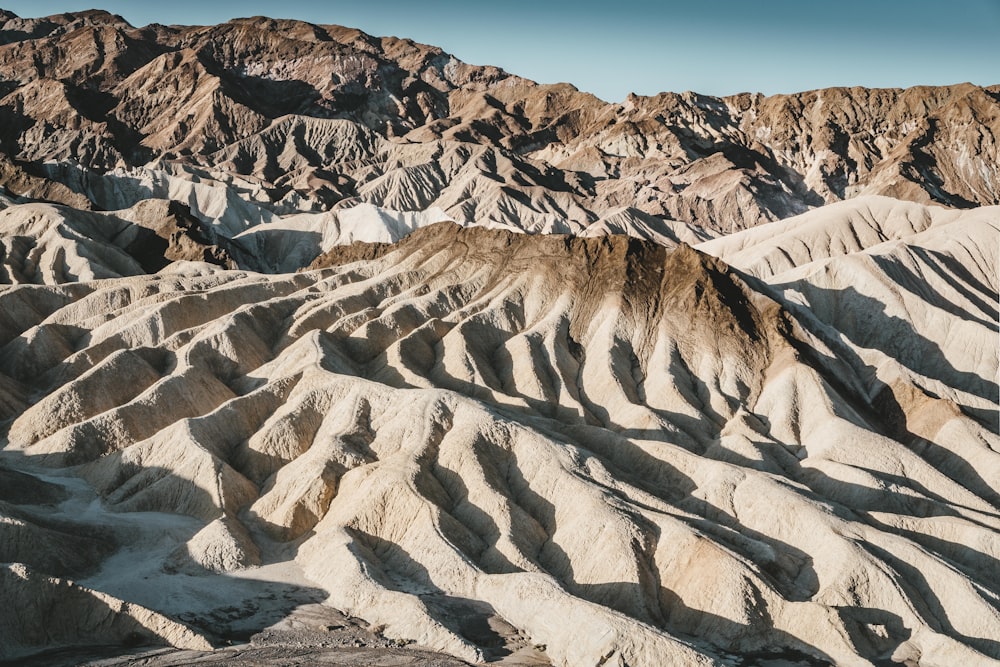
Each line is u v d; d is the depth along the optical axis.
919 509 83.75
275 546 73.50
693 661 58.84
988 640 65.44
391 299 123.38
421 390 87.56
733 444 91.38
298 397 89.00
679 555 69.56
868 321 133.12
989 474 91.50
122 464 81.38
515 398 99.44
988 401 106.69
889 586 68.12
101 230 181.88
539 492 77.75
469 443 80.62
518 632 63.22
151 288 130.12
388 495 74.56
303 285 134.88
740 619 64.81
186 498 77.56
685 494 81.25
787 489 78.81
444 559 69.38
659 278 118.88
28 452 85.94
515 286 120.81
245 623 62.34
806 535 73.75
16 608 58.00
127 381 98.81
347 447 81.38
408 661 57.91
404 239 144.12
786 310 113.31
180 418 92.44
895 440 98.81
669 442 93.38
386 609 63.78
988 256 159.38
